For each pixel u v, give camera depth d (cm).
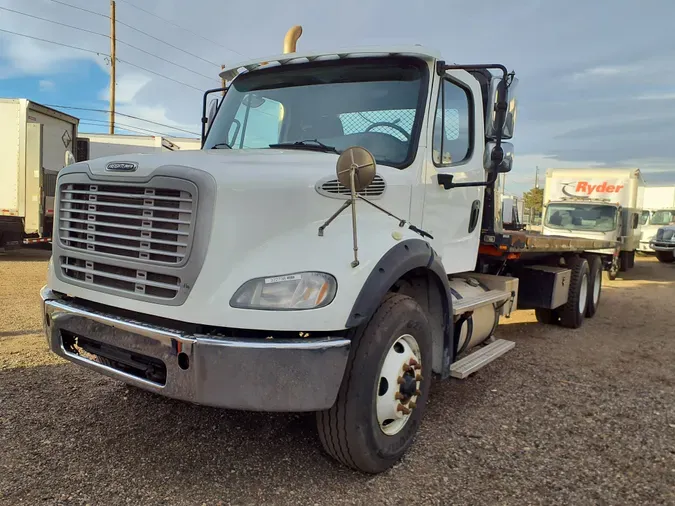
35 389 440
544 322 823
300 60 427
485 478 329
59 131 1483
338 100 411
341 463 327
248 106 450
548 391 496
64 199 348
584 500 308
